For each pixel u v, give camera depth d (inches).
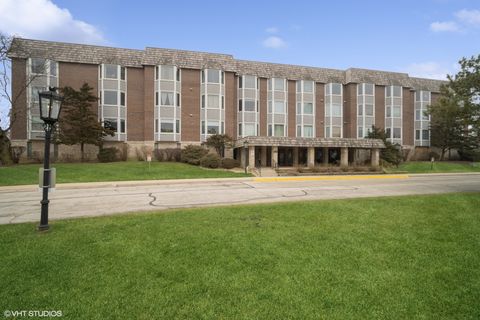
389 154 1296.8
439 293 139.5
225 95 1334.9
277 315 120.5
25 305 125.0
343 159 1181.7
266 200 419.8
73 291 136.4
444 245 202.2
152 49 1266.0
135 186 642.8
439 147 1628.9
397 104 1566.2
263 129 1438.2
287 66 1503.4
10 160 983.6
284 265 167.2
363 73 1560.0
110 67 1217.4
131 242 201.8
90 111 1085.8
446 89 650.8
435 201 370.6
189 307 125.0
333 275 156.0
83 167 909.2
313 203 353.1
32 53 1115.9
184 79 1285.7
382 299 133.9
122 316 118.3
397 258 179.0
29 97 1113.4
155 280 147.9
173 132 1250.6
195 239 208.5
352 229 237.6
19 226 246.4
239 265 166.4
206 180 760.3
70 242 201.6
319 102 1520.7
